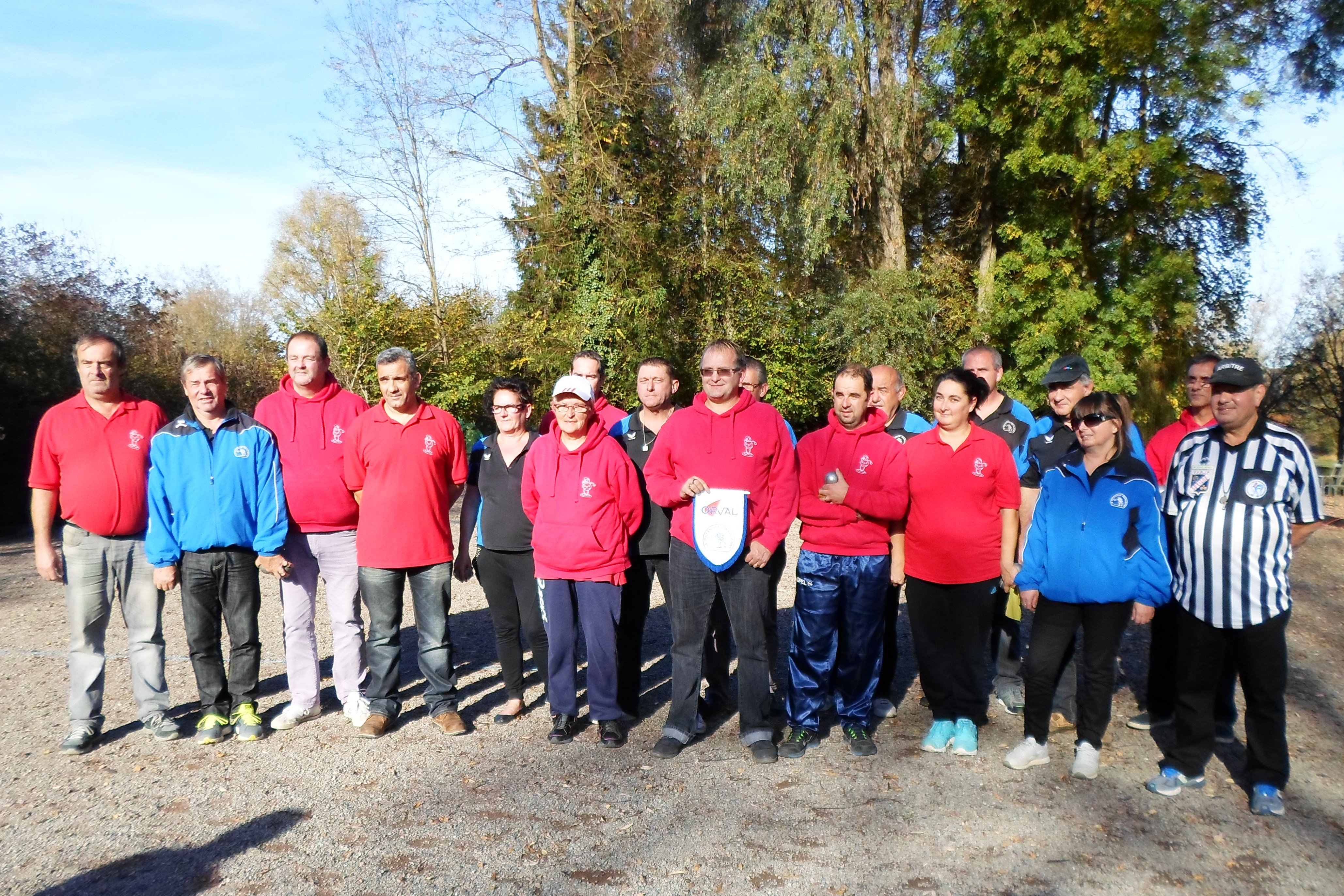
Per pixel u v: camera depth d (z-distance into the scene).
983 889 3.38
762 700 4.70
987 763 4.59
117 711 5.38
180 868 3.53
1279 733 4.00
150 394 20.95
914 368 18.98
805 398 20.94
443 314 19.67
